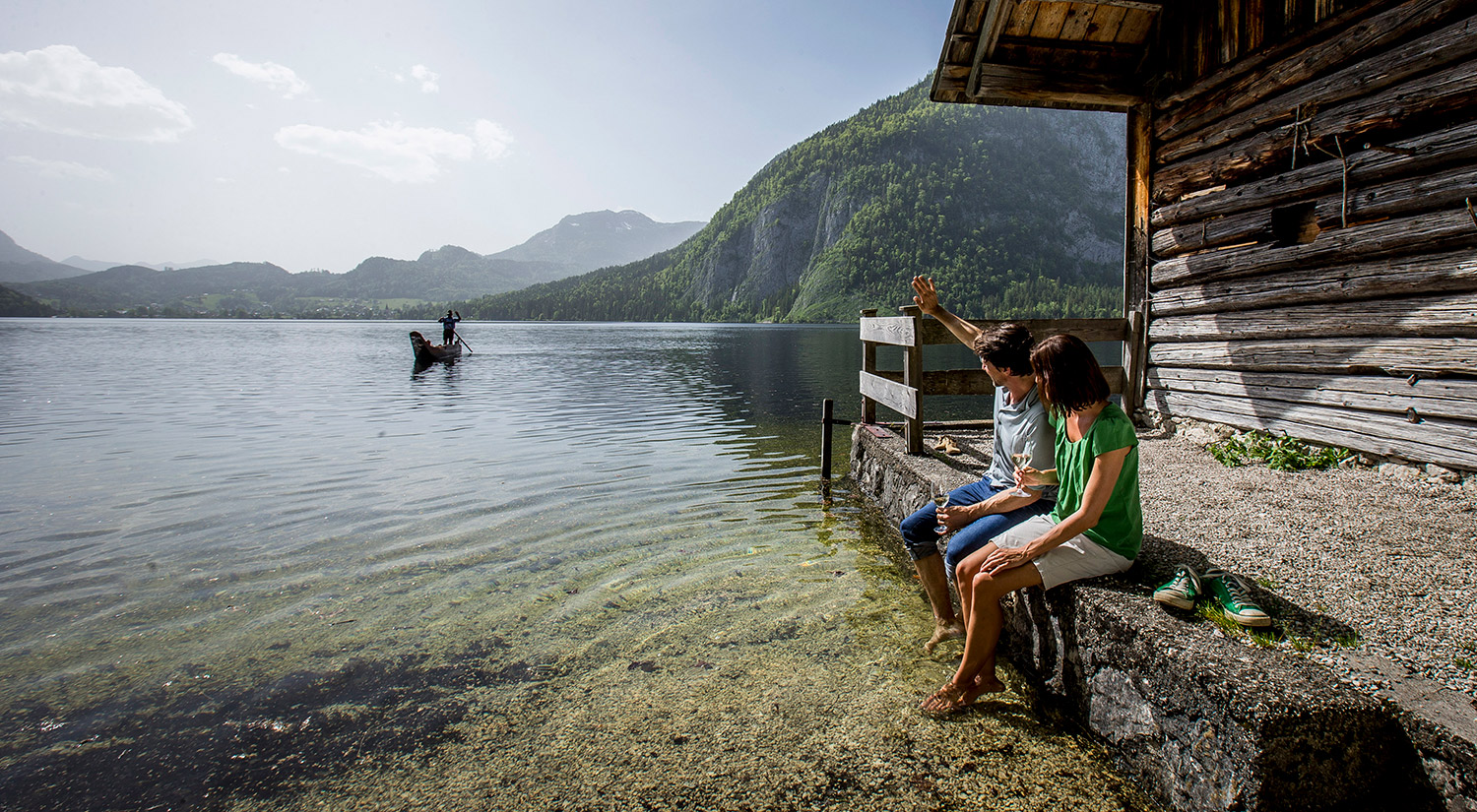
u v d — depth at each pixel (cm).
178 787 295
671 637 434
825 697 360
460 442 1125
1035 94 739
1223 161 647
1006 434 376
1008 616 389
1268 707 223
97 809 281
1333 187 546
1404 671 247
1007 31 708
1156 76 720
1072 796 277
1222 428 666
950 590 431
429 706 358
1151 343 769
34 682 380
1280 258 592
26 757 315
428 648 421
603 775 300
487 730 335
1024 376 357
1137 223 781
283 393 1886
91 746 324
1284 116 582
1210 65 655
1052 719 330
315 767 309
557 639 433
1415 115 482
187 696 368
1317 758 223
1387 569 342
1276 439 603
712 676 385
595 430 1261
